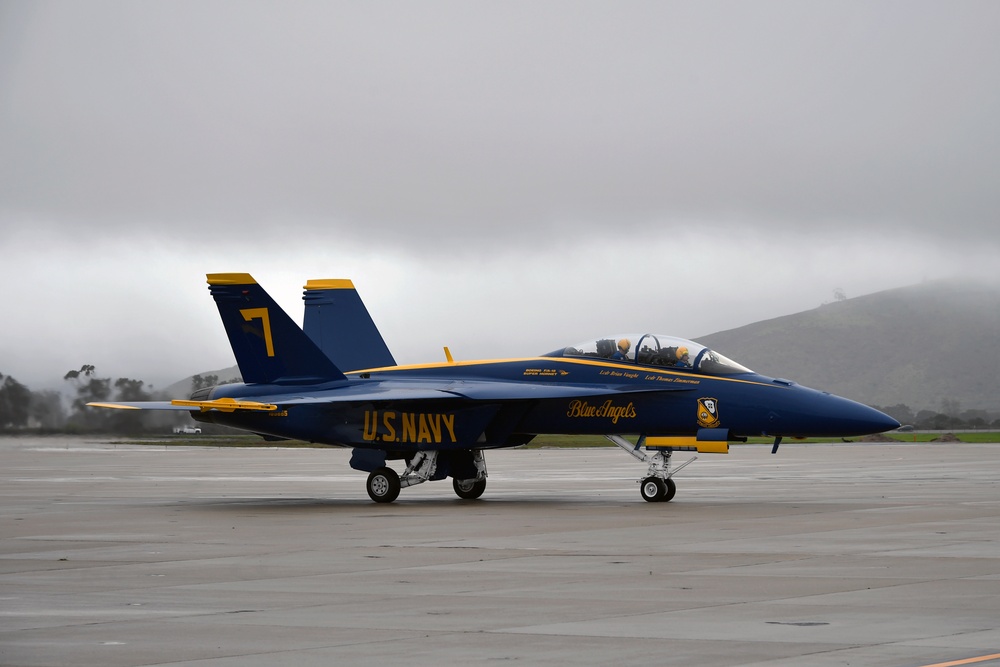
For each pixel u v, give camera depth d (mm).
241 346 48312
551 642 16422
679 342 45719
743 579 22188
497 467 78938
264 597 20750
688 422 44188
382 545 29000
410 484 45938
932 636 16484
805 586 21203
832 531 31078
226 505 44625
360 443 46188
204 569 24719
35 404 115188
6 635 17344
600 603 19641
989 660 14859
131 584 22547
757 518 35375
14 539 31453
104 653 16047
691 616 18297
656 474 44188
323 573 23859
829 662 14898
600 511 39156
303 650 16094
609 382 45812
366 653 15859
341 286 58469
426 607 19438
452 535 31359
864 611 18531
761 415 43188
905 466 75062
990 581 21594
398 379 50219
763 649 15758
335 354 58000
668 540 29219
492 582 22234
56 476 69375
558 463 86375
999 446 126938
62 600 20625
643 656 15438
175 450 129750
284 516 38812
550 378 47094
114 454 114312
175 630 17641
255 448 143625
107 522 36906
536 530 32375
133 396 118750
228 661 15469
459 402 45719
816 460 87438
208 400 48562
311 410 46938
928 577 22141
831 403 42812
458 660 15344
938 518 34812
